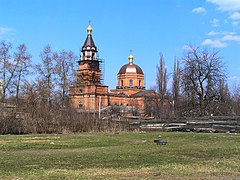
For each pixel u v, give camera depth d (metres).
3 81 68.00
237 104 56.56
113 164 13.91
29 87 65.88
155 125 43.31
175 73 61.16
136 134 35.06
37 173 11.78
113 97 112.50
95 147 21.88
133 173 11.89
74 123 41.28
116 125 43.94
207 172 12.11
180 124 42.00
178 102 58.19
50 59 74.25
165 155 16.83
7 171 12.14
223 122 38.59
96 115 46.19
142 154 17.27
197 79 54.38
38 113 39.88
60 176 11.26
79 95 104.00
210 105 53.75
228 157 16.09
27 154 17.78
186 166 13.38
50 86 71.88
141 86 126.12
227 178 11.06
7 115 37.72
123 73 126.12
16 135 34.25
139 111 90.62
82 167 13.15
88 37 112.06
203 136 30.69
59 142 25.50
